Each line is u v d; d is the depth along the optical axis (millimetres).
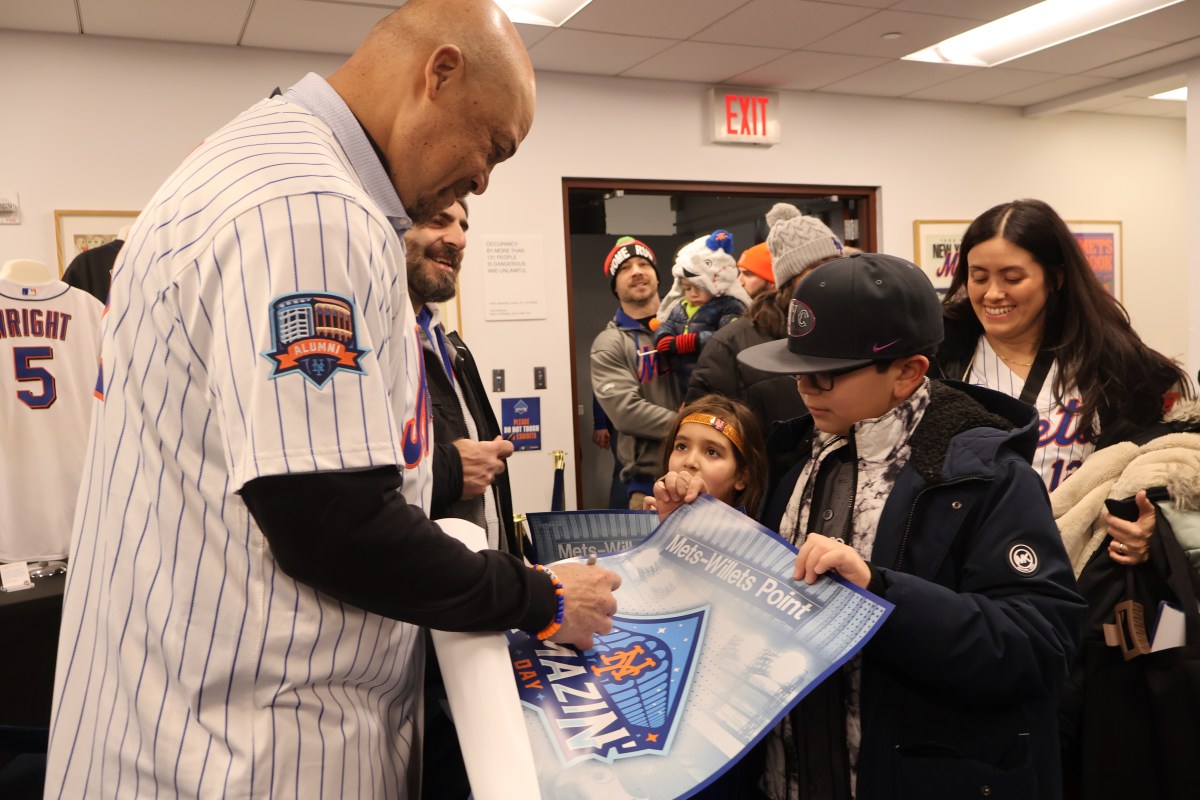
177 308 864
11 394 2861
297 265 813
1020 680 1021
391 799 999
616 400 3639
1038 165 5930
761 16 3918
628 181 4930
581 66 4578
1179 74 5008
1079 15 4352
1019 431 1127
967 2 3836
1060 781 1135
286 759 880
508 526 2051
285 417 791
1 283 2842
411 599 854
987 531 1091
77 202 3822
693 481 1271
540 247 4703
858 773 1098
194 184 892
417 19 981
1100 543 1788
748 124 5043
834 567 1015
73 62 3795
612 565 1198
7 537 2863
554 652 1038
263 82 4086
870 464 1175
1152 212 6297
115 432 943
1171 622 1647
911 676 1054
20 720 2389
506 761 843
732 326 2250
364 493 813
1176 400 1890
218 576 880
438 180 1032
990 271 1904
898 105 5500
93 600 968
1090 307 1853
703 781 837
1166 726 1616
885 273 1130
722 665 972
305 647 888
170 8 3518
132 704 907
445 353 2025
